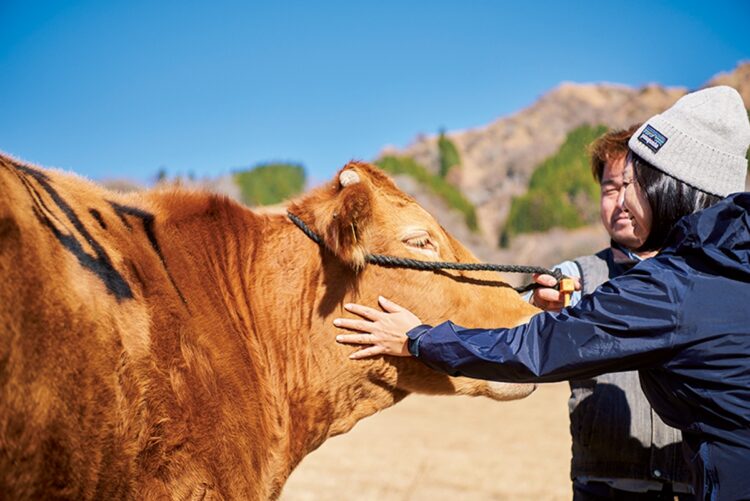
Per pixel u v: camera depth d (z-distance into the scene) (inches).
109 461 100.9
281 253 140.1
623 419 144.9
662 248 114.0
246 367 125.8
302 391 137.4
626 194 119.1
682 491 143.4
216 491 115.3
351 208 131.4
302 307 138.3
